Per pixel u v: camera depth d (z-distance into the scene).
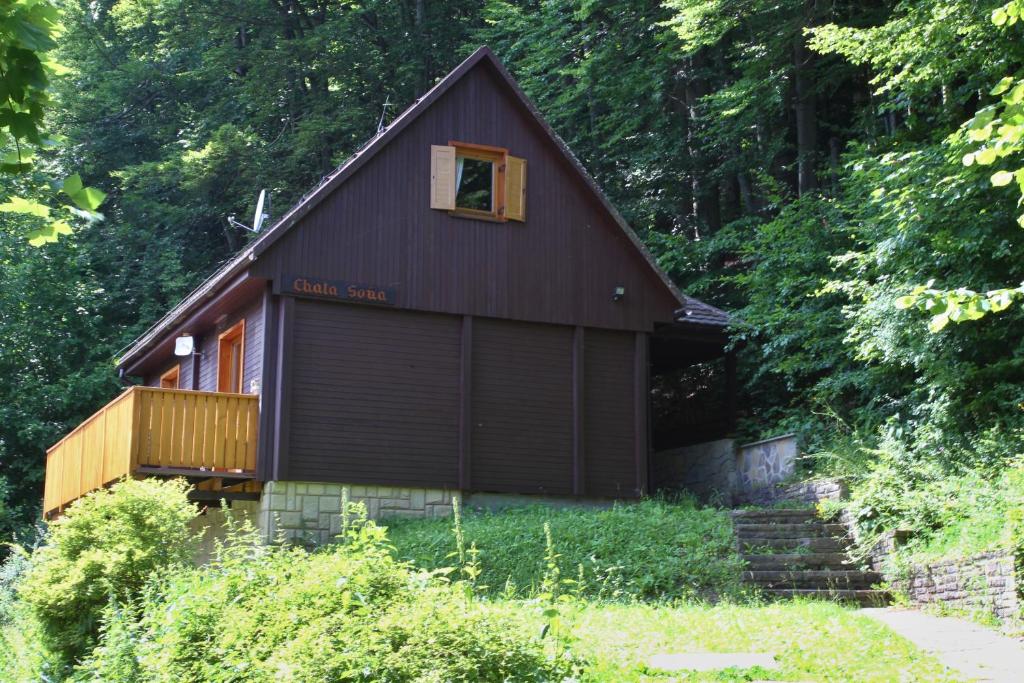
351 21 35.00
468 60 20.73
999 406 16.28
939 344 16.67
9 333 31.00
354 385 19.45
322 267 19.38
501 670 8.47
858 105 27.00
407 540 17.44
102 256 35.56
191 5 36.66
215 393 18.72
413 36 34.66
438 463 19.84
